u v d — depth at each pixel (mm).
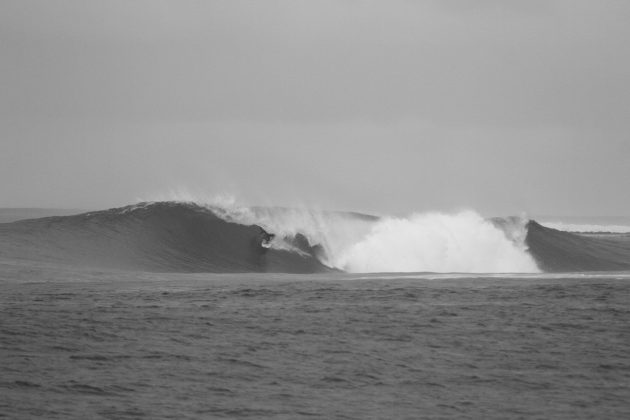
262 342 87375
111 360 77562
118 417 59562
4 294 121438
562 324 101125
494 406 65062
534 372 76062
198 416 60406
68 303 113000
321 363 78000
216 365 76312
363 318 103625
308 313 107250
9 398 63375
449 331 95625
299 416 61125
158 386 68250
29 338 86812
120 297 120312
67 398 63969
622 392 69625
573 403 66188
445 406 64750
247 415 61000
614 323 102250
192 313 105688
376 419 60969
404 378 73000
